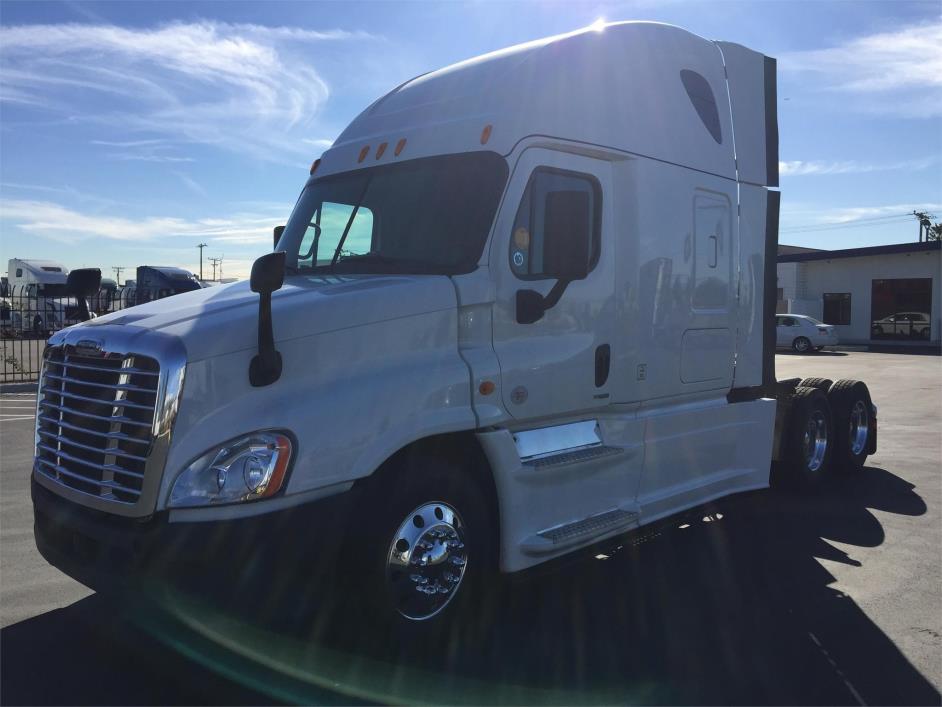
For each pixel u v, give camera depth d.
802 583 5.25
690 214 5.68
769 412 6.68
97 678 3.80
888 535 6.32
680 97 5.73
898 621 4.62
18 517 6.52
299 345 3.58
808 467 7.64
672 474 5.62
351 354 3.74
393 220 4.67
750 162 6.44
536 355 4.48
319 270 4.81
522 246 4.47
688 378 5.69
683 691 3.80
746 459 6.43
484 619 4.35
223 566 3.26
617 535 5.03
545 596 5.04
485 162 4.46
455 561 4.05
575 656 4.17
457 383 4.04
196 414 3.31
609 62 5.14
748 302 6.39
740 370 6.31
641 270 5.18
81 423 3.68
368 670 3.80
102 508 3.45
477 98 4.72
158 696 3.65
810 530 6.48
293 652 3.68
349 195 5.00
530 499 4.43
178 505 3.24
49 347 4.07
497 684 3.85
